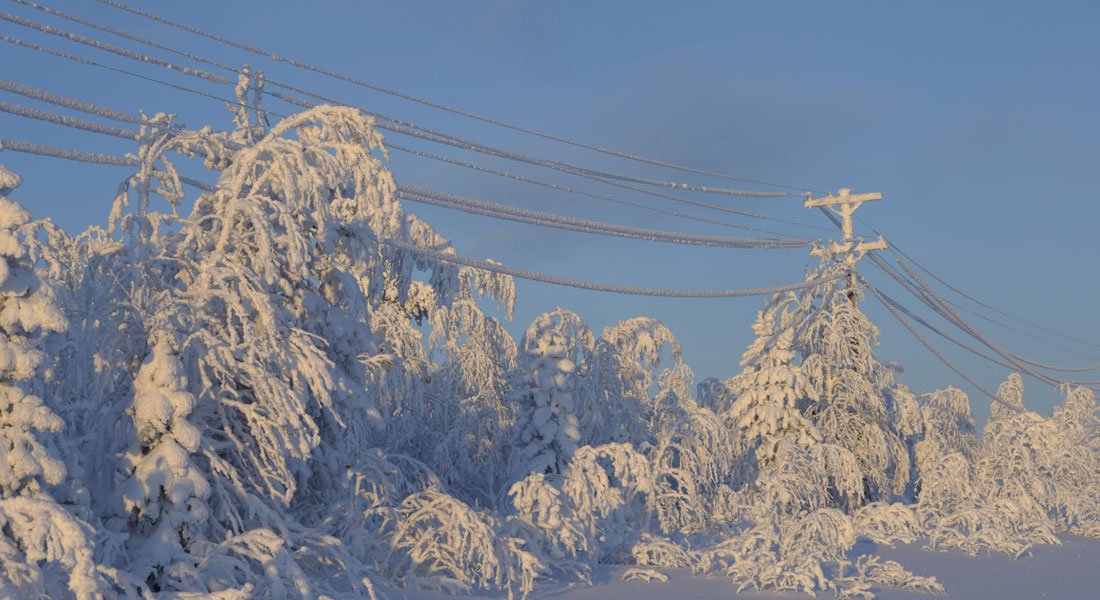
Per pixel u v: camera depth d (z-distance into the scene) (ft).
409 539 45.44
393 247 53.57
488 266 60.03
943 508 95.76
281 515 39.01
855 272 114.11
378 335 75.31
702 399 104.47
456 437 75.72
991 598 50.42
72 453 31.55
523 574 45.47
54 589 26.81
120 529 32.60
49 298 28.89
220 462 36.14
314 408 43.04
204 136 42.73
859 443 101.81
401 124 62.03
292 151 41.70
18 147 37.50
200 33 48.83
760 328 98.12
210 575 33.09
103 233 44.14
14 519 26.27
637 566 59.62
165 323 35.47
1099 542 86.58
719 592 50.06
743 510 78.33
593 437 85.10
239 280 39.81
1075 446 114.42
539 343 70.18
